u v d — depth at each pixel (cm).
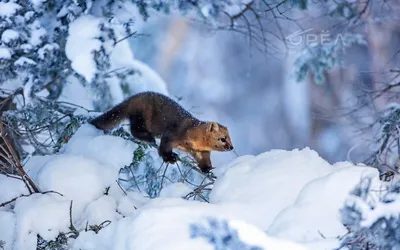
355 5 1791
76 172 1032
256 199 909
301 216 845
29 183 1016
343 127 2531
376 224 785
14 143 1363
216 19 1530
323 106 2708
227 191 938
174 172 1261
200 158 1207
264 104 3288
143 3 1434
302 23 1936
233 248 805
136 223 843
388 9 2012
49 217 964
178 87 3262
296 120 3098
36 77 1371
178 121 1216
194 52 3297
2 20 1347
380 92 1755
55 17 1395
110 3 1409
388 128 1359
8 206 1020
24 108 1363
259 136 3231
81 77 1438
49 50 1366
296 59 1867
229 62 3344
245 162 986
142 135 1256
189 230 824
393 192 801
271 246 798
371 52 2459
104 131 1277
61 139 1282
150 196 1258
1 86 1398
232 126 3259
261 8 1739
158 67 3167
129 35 1390
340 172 877
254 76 3325
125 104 1290
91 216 988
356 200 796
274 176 934
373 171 873
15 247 953
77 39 1330
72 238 960
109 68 1480
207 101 3309
